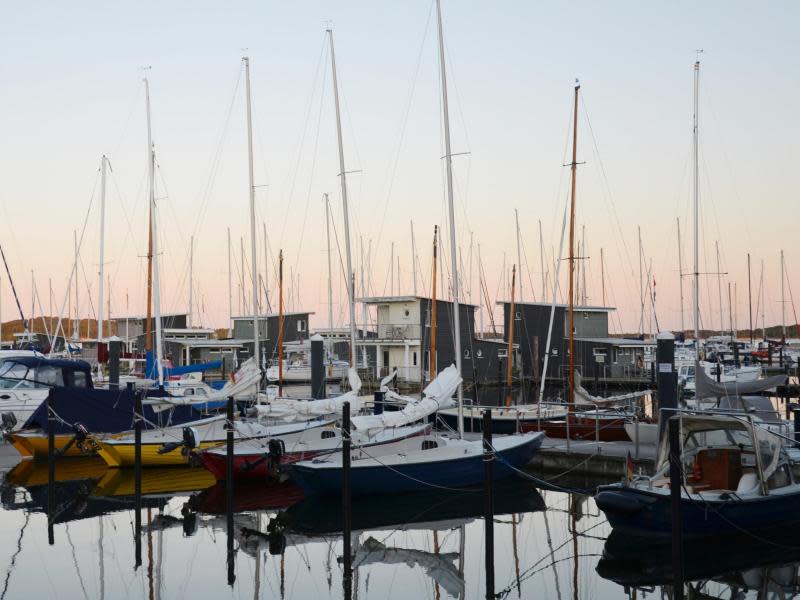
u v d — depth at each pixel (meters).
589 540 17.88
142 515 20.31
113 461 25.73
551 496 22.39
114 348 32.44
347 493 15.99
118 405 25.92
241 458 22.48
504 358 58.44
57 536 18.30
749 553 16.48
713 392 24.48
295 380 60.81
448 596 14.43
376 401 26.92
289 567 16.12
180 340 63.34
